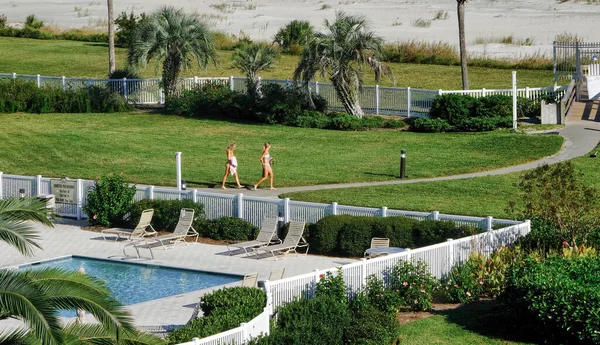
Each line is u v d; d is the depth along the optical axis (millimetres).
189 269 39281
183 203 45688
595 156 57688
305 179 54500
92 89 78875
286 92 73062
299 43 106438
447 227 39125
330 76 74750
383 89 73375
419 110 72000
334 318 28078
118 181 48219
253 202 44719
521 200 47562
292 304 28578
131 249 43250
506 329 29766
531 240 37344
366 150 62781
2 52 106875
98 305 18766
